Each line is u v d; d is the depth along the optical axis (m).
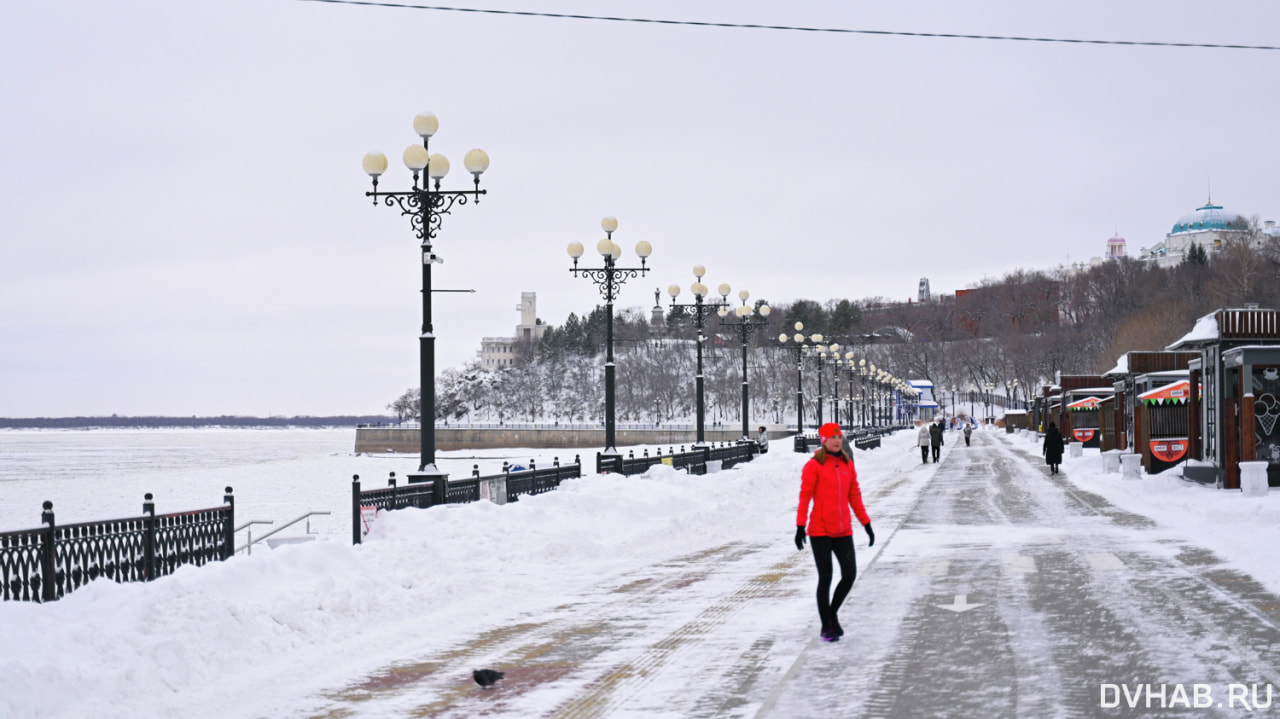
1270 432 26.47
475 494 20.56
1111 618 10.34
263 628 10.20
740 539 19.47
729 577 14.34
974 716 6.99
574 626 10.98
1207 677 7.89
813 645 9.50
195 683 8.70
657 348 199.25
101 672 8.24
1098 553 15.62
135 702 8.00
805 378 171.12
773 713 7.23
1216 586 12.16
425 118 19.34
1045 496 28.12
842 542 9.82
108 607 9.63
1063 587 12.38
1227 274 114.50
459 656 9.63
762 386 178.12
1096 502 25.80
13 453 174.12
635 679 8.42
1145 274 187.00
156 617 9.51
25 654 8.21
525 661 9.32
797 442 53.97
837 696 7.63
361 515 16.23
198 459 138.00
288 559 12.72
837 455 9.98
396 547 14.84
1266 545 15.39
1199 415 29.69
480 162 19.39
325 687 8.53
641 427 160.50
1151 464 34.50
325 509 44.81
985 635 9.68
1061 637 9.50
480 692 8.20
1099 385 69.31
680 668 8.77
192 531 13.48
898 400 154.75
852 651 9.17
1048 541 17.44
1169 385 34.81
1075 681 7.88
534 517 19.44
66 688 7.83
